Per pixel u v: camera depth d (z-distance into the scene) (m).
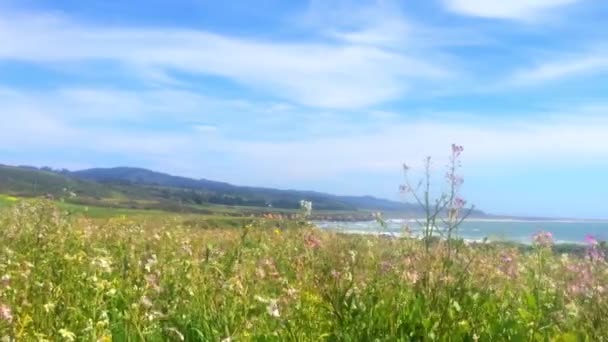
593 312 5.91
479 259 7.57
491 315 6.04
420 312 5.73
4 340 4.56
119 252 8.59
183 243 8.80
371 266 7.27
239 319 5.57
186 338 5.47
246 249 8.71
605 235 8.01
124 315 5.60
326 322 5.75
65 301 5.47
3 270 6.40
